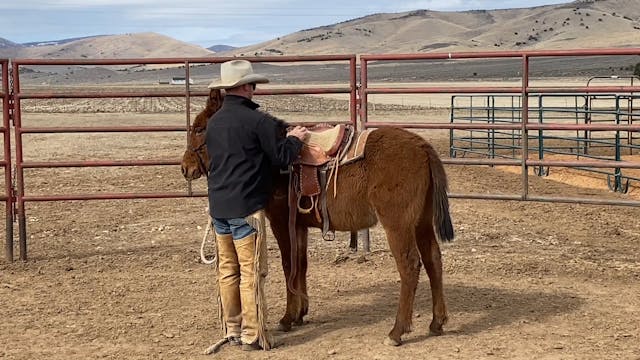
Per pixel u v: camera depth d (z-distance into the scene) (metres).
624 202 8.19
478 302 7.34
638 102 34.59
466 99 46.69
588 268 8.45
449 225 6.03
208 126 6.08
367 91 8.83
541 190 13.68
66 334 6.60
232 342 6.30
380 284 8.04
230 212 6.00
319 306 7.34
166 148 20.89
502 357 5.86
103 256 9.30
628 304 7.21
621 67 104.31
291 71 189.62
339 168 6.07
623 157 17.66
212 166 6.12
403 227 5.99
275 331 6.65
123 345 6.32
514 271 8.39
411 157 5.98
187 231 10.62
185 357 6.03
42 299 7.64
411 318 6.17
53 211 12.16
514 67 134.88
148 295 7.76
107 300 7.60
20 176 9.01
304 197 6.20
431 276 6.35
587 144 18.23
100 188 14.19
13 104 8.93
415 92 8.70
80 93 8.91
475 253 9.16
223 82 5.98
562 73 98.88
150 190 13.92
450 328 6.59
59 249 9.70
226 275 6.26
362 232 9.17
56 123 30.30
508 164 8.63
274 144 5.88
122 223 11.21
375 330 6.56
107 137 24.52
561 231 10.47
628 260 8.84
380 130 6.20
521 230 10.48
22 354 6.11
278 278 8.32
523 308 7.13
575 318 6.81
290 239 6.23
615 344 6.12
